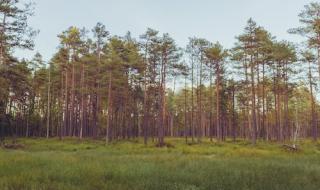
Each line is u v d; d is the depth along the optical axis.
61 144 41.12
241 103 69.44
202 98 68.69
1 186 9.27
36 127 72.00
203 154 31.12
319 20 34.69
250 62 45.38
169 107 85.19
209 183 10.78
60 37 52.66
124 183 10.81
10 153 22.64
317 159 23.17
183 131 98.81
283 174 13.51
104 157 21.44
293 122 78.50
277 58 46.50
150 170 13.60
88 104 62.09
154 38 46.69
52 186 9.47
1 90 36.31
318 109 71.38
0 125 56.59
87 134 65.00
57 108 70.38
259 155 28.58
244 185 10.65
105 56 49.88
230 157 25.27
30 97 64.06
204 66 54.81
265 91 59.47
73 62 52.84
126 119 68.19
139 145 41.22
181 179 11.73
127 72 52.41
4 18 29.94
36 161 16.11
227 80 60.38
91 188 9.64
